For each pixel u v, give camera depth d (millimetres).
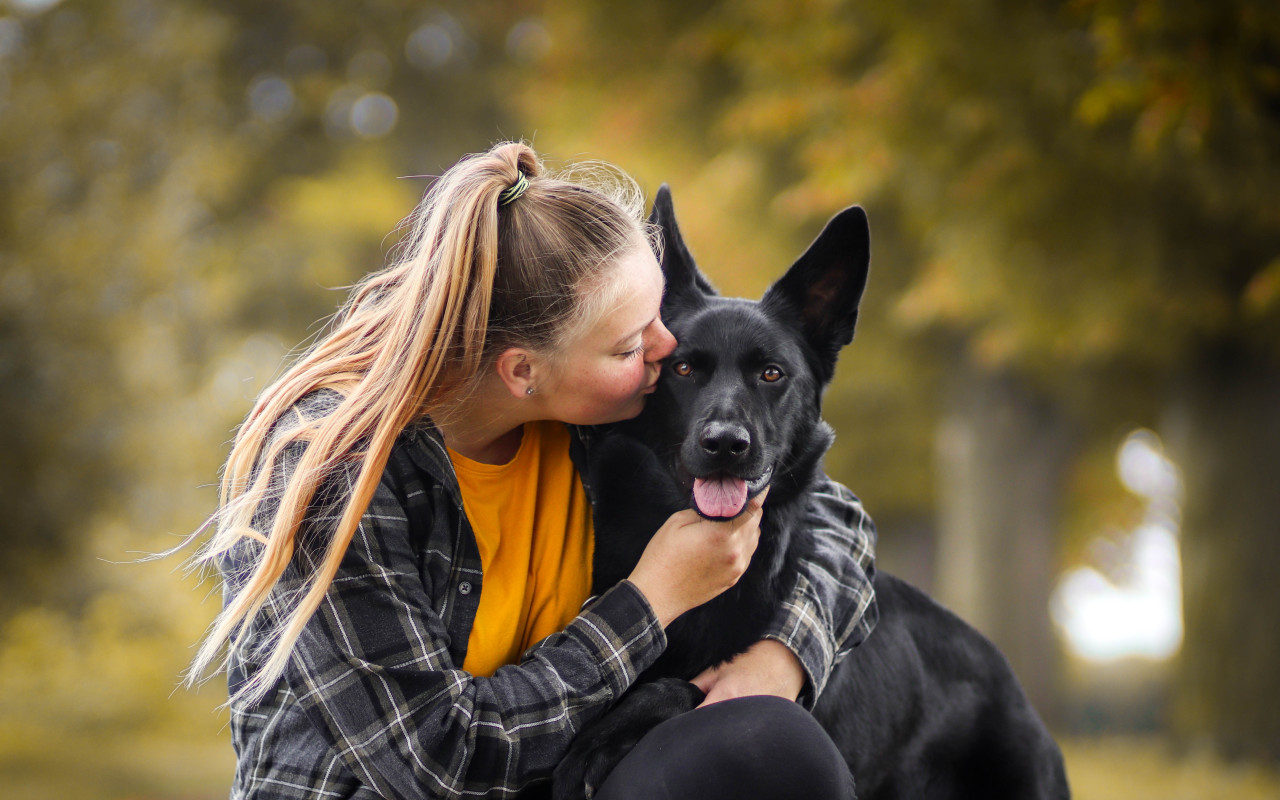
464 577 2139
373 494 2012
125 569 14086
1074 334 9398
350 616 1983
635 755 2023
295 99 18641
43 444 9094
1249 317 8773
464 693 1957
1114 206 8555
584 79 12922
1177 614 10508
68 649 14039
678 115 12227
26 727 13141
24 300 9219
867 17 9000
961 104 8336
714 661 2316
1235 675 9562
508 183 2170
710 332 2480
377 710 1943
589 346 2131
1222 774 8992
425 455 2117
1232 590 9656
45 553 9352
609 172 2613
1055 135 8188
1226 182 7664
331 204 17203
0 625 9883
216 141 16359
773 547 2381
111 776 10164
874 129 9047
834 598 2473
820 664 2297
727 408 2305
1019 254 9008
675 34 12148
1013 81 8164
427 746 1929
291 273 17453
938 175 9094
